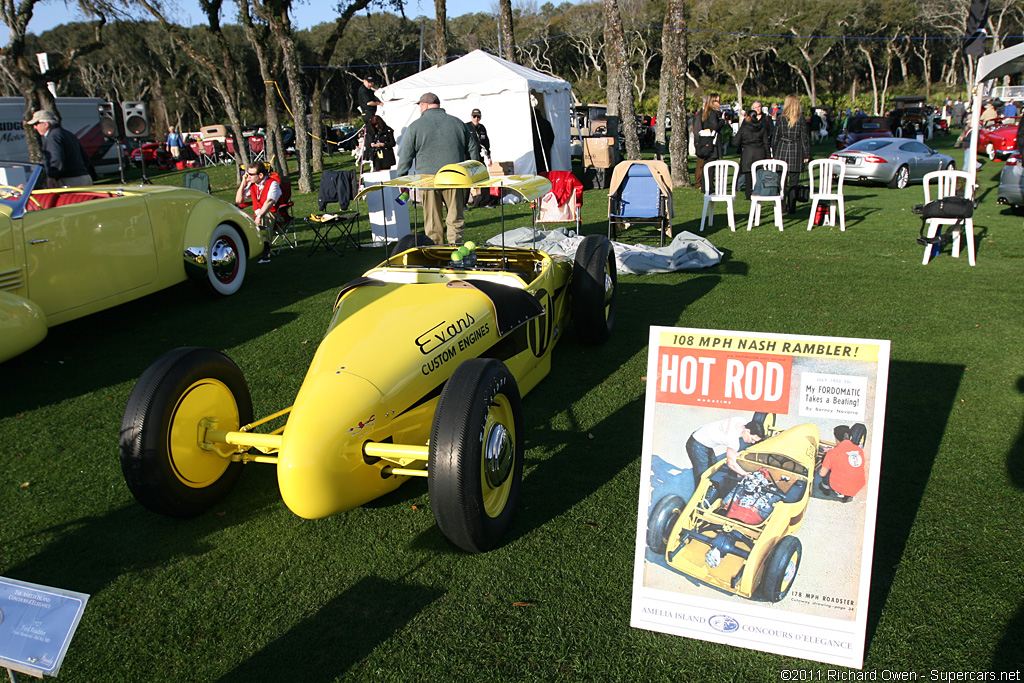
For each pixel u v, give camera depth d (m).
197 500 3.32
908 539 3.07
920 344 5.36
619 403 4.61
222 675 2.49
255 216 9.29
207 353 3.36
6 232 5.22
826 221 10.88
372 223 9.84
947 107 37.44
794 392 2.42
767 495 2.45
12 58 14.80
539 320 4.57
